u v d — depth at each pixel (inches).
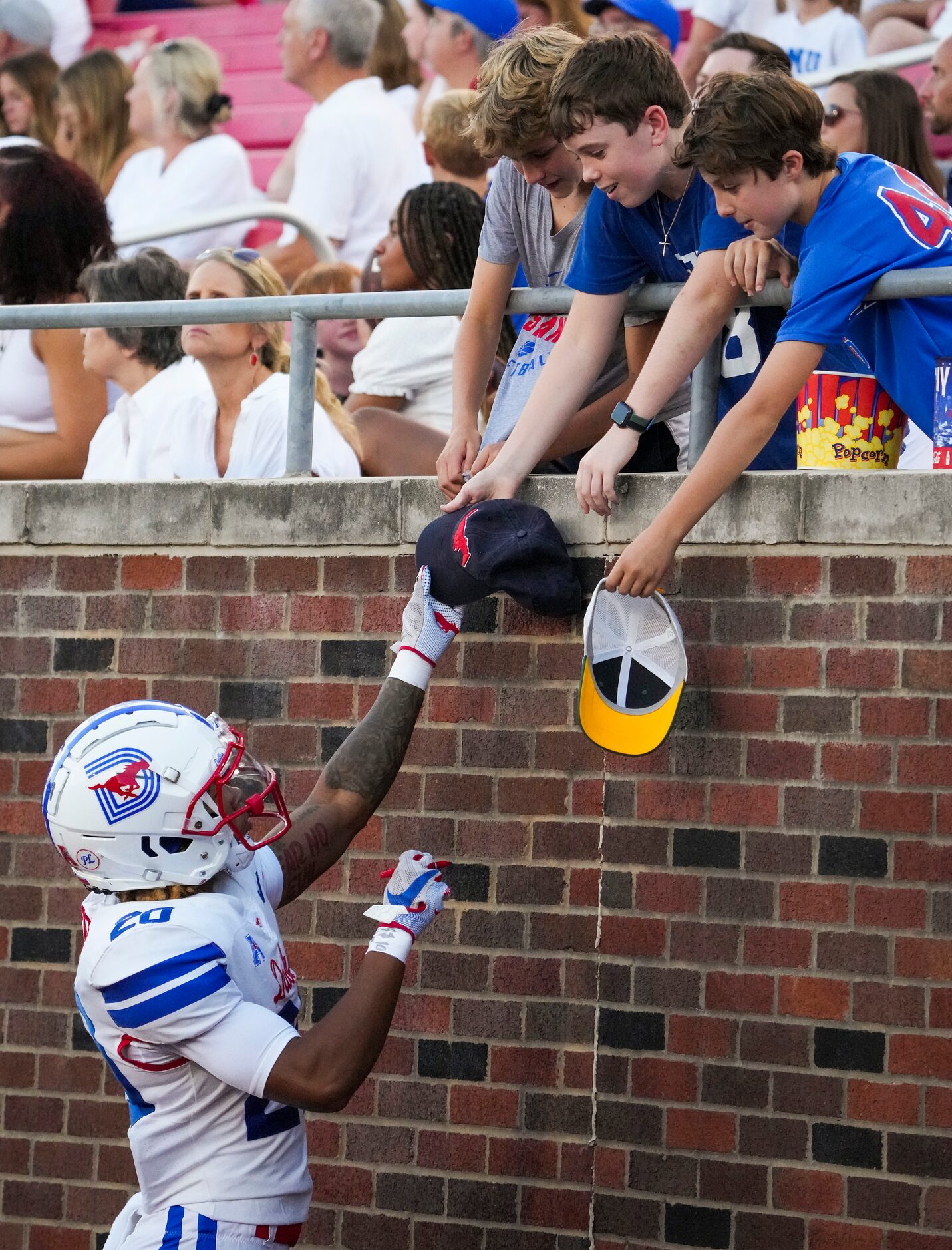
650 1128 499.5
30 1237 570.9
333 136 984.3
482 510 486.6
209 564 563.8
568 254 537.3
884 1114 473.1
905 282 448.5
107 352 730.8
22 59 1061.8
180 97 1024.2
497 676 525.7
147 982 357.4
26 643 585.9
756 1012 488.7
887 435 489.7
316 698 547.8
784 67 589.9
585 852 512.4
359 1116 533.0
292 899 429.1
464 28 957.8
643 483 506.3
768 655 492.1
